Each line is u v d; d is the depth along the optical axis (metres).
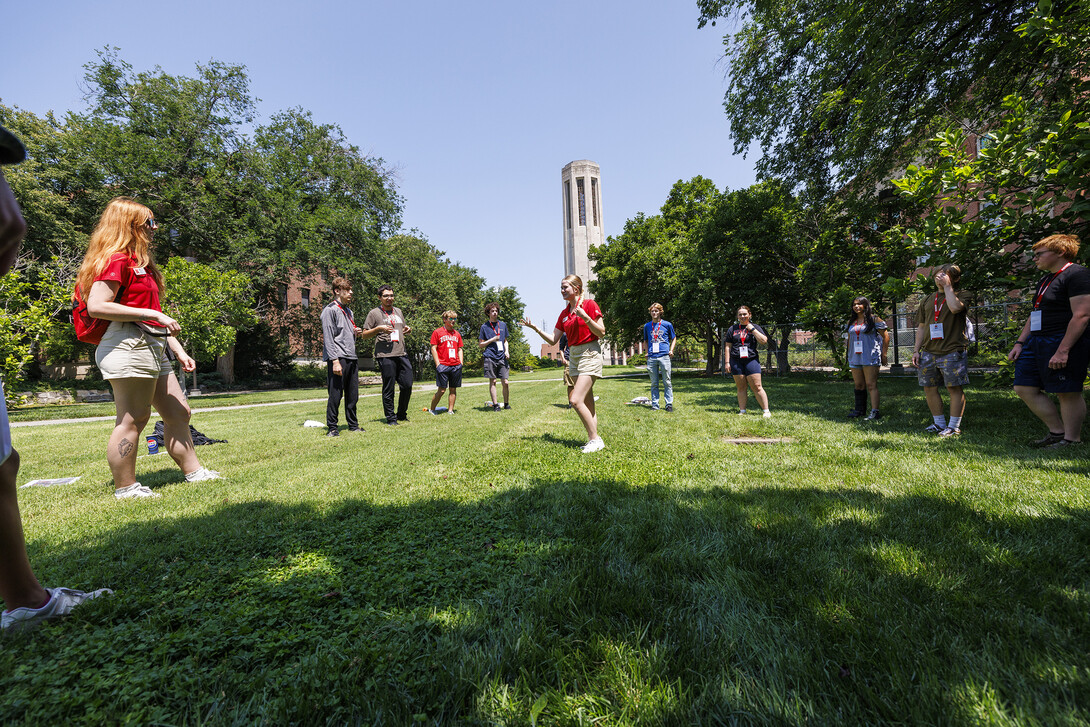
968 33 8.47
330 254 24.98
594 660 1.34
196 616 1.62
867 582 1.70
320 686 1.23
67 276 16.23
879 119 9.80
